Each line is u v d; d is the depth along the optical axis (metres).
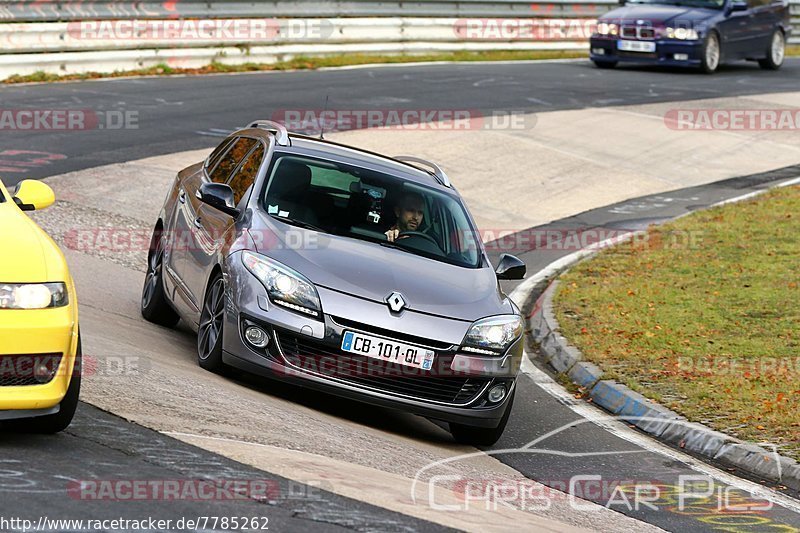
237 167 31.97
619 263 48.69
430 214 30.69
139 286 38.84
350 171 31.08
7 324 18.94
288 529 17.23
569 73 95.94
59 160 53.50
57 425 20.31
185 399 23.95
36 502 16.77
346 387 26.00
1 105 64.19
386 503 19.80
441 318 26.70
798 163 71.12
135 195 50.06
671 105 82.56
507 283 46.72
